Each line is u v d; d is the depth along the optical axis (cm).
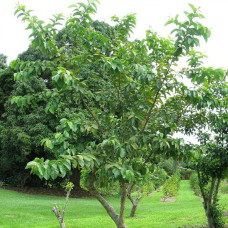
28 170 1975
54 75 294
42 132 1606
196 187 1900
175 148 375
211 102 392
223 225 732
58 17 363
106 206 410
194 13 334
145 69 354
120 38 429
